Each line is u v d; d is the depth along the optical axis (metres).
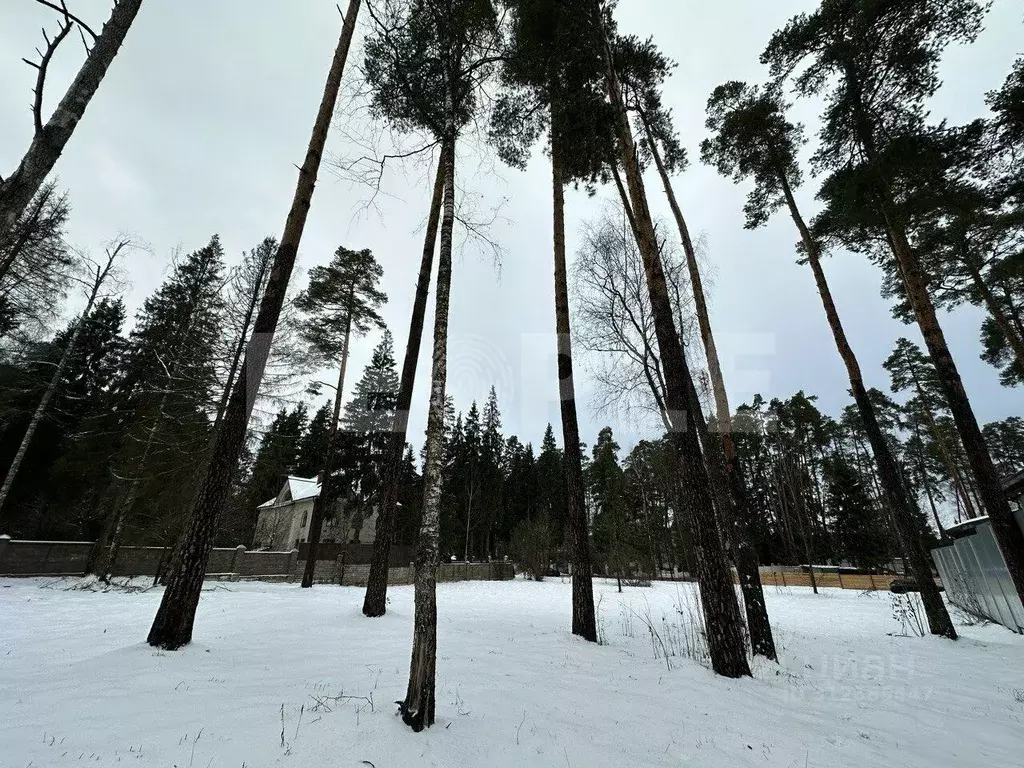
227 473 5.83
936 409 28.33
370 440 26.70
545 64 8.48
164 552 15.77
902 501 10.66
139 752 2.66
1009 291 15.10
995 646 8.70
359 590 17.06
